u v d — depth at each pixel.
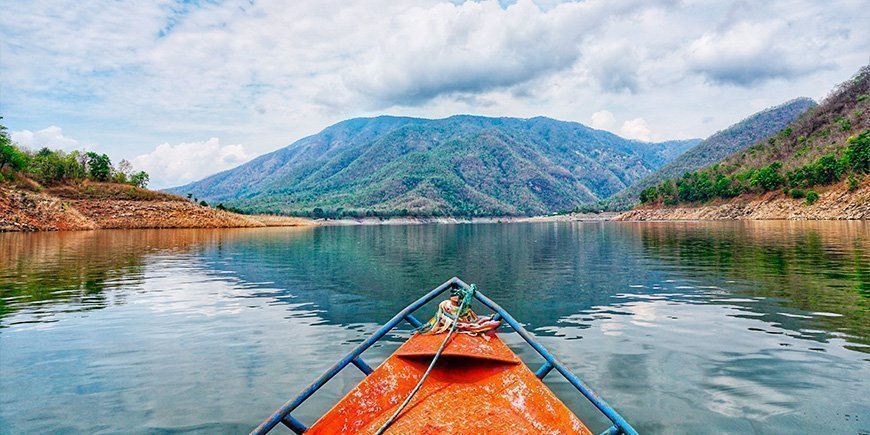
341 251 31.66
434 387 4.75
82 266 21.23
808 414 5.52
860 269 16.98
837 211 76.12
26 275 18.09
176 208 81.94
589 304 12.01
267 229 83.38
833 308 10.85
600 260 23.09
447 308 5.46
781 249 25.55
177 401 6.16
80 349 8.49
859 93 137.62
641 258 23.52
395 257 27.02
